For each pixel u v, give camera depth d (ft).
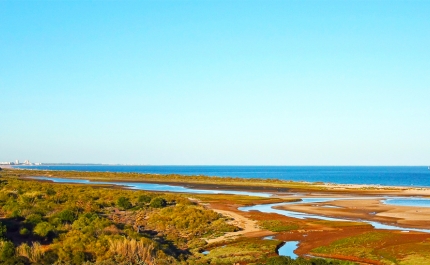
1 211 149.79
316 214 204.44
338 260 112.57
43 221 128.16
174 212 185.37
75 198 212.64
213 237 146.00
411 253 119.85
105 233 119.75
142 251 105.29
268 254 121.39
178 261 109.29
